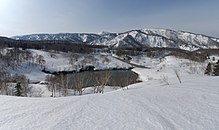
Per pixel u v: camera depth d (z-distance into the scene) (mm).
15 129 4578
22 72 100875
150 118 5109
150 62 162875
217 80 10086
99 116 5422
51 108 6211
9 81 43344
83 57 148375
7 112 5789
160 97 7133
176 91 7895
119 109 6012
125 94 8234
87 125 4781
